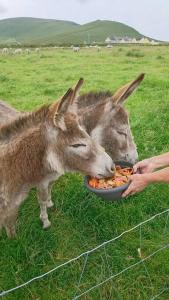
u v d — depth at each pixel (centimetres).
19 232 179
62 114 140
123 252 169
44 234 176
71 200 198
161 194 206
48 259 167
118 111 185
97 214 190
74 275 158
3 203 151
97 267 161
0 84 532
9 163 147
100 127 186
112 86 488
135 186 146
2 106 221
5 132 152
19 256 168
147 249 171
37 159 149
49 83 530
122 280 155
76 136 143
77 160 147
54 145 147
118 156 191
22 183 152
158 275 159
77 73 626
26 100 412
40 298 150
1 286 155
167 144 272
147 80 515
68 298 148
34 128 148
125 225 185
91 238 178
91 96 193
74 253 168
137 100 395
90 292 150
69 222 186
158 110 345
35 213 194
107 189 150
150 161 162
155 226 186
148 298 149
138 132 285
